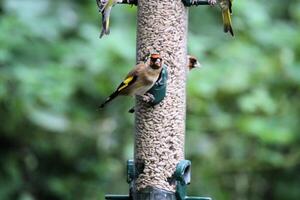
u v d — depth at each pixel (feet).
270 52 52.26
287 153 51.80
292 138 49.83
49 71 49.06
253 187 52.47
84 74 49.90
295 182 52.65
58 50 50.39
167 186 35.19
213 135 50.93
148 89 34.91
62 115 49.85
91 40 50.16
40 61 50.03
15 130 50.93
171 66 35.58
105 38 50.03
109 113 51.49
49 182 51.70
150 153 35.35
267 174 52.65
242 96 49.67
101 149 51.57
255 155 50.96
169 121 35.40
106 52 49.52
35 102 49.29
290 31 52.90
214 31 54.49
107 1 37.22
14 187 51.01
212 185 51.26
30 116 49.19
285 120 50.49
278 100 51.06
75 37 52.03
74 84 49.24
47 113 49.52
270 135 49.29
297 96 51.57
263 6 55.11
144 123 35.40
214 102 50.29
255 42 52.34
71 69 49.62
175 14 35.76
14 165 51.11
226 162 51.06
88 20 52.54
